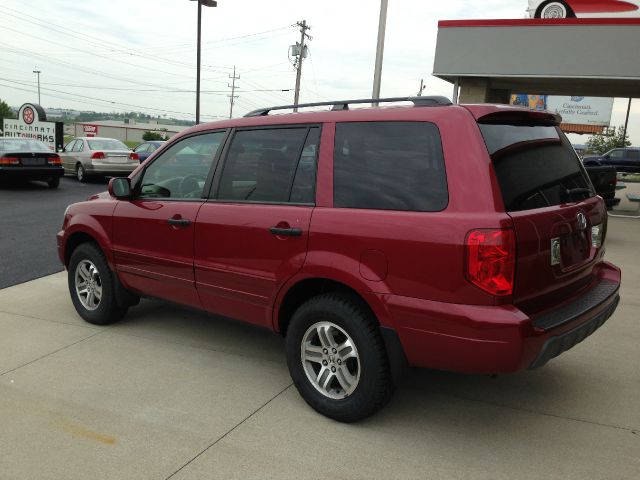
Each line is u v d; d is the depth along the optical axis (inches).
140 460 118.3
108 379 156.8
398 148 124.9
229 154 157.9
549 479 113.1
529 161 126.6
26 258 301.4
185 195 168.1
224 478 112.7
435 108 122.6
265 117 152.0
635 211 571.2
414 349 119.1
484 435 129.7
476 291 110.1
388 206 123.1
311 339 138.9
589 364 170.9
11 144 625.6
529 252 113.6
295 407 142.2
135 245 178.9
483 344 109.8
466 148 115.4
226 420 135.2
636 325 206.2
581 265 133.7
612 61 456.8
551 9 650.8
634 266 304.7
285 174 143.3
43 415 136.4
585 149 1908.2
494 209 110.4
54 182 641.6
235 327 201.2
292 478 112.8
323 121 139.1
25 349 178.1
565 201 132.6
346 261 126.3
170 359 171.6
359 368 127.7
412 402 145.6
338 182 132.5
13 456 119.3
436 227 114.1
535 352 111.6
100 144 733.9
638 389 154.3
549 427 133.6
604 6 630.5
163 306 224.7
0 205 493.7
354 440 126.9
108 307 194.7
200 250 158.7
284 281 138.4
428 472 115.2
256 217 144.4
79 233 201.3
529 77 485.1
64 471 114.3
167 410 139.6
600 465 118.1
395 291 119.4
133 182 183.5
